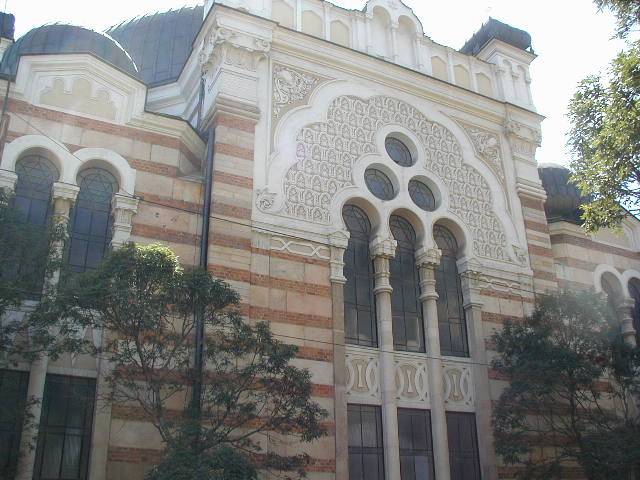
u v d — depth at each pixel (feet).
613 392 60.03
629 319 76.02
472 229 67.87
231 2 63.41
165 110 76.64
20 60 52.34
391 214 64.03
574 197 81.00
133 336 39.88
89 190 52.49
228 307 50.70
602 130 53.62
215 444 38.70
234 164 56.59
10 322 42.80
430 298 61.72
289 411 41.68
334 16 71.00
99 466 43.80
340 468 50.88
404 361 58.65
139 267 39.52
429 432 57.41
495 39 81.20
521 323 62.08
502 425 56.75
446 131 71.67
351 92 66.85
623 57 52.31
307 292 55.42
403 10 75.46
